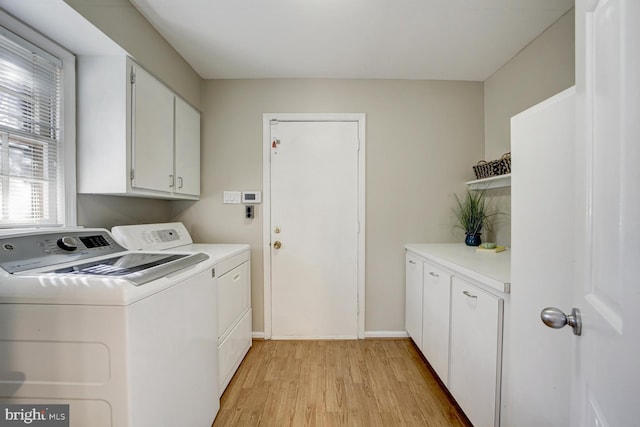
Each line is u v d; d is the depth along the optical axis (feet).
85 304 2.75
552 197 2.60
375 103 7.73
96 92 4.76
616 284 1.44
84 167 4.81
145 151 5.29
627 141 1.34
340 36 5.82
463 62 6.86
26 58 4.02
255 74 7.45
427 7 4.98
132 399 2.77
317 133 7.73
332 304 7.80
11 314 2.79
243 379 5.99
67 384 2.75
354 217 7.79
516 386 3.14
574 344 2.05
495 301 3.84
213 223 7.77
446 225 7.75
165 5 4.87
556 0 4.85
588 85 1.83
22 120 4.01
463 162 7.82
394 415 4.96
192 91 7.11
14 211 3.95
